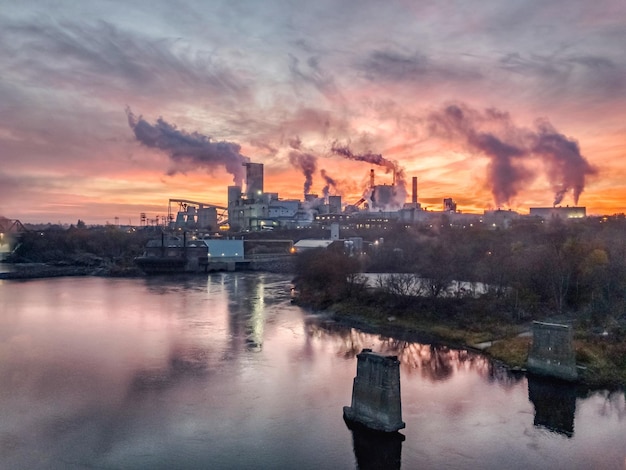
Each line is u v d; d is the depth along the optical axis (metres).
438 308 80.75
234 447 36.78
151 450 36.31
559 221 186.75
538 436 38.59
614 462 34.53
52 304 104.56
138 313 93.44
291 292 121.44
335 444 37.19
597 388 48.97
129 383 51.00
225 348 65.81
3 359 59.94
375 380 39.41
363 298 92.25
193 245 194.00
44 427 40.19
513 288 82.06
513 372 54.56
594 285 76.88
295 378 52.72
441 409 43.97
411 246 153.50
